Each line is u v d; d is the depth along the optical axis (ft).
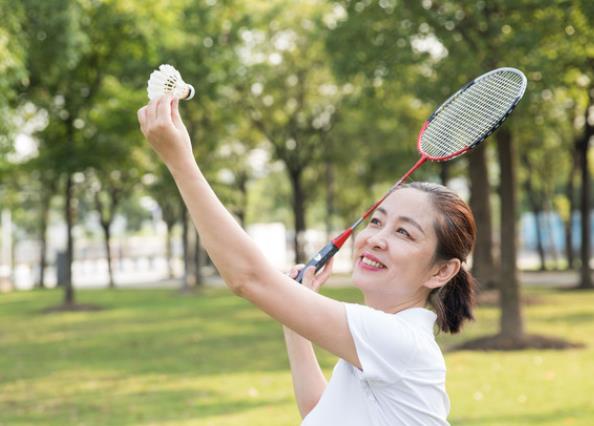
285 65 97.86
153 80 5.08
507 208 42.83
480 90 7.09
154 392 32.71
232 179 127.13
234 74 80.12
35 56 58.80
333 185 129.80
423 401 5.59
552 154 120.78
